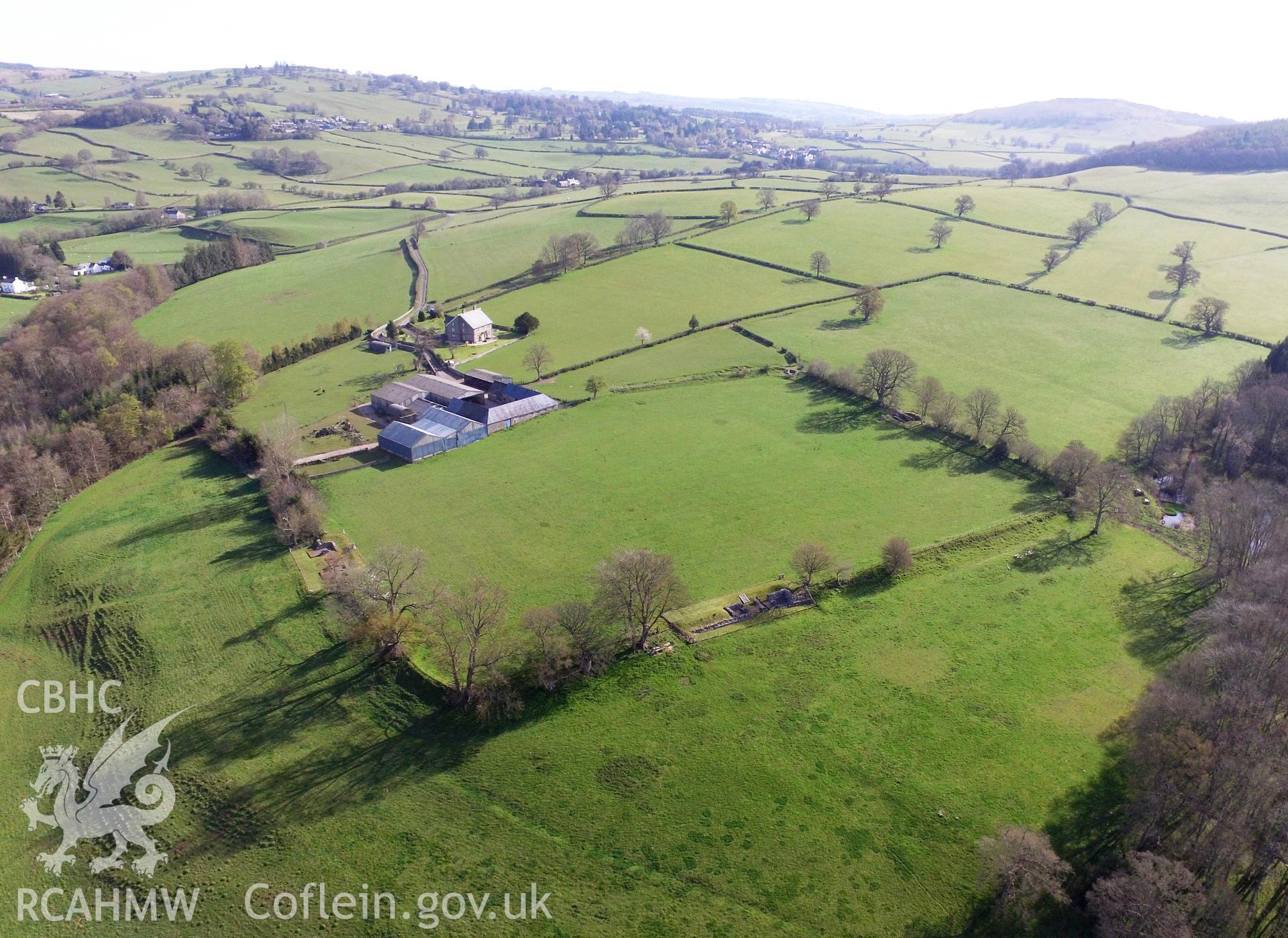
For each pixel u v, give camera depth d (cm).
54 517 12462
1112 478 10831
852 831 6688
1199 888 5728
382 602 9056
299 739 7862
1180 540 10812
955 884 6241
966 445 13275
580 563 10238
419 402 15162
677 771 7269
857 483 12156
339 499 12081
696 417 14525
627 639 8781
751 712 7862
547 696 8112
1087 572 10050
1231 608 7994
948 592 9631
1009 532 10850
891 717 7781
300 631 9269
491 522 11275
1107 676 8294
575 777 7250
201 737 7981
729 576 9894
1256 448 12750
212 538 11294
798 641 8781
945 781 7088
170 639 9331
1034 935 5903
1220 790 6131
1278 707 6800
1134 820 6488
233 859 6781
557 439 13875
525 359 16638
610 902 6247
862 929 5991
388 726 7931
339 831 6919
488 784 7250
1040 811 6794
